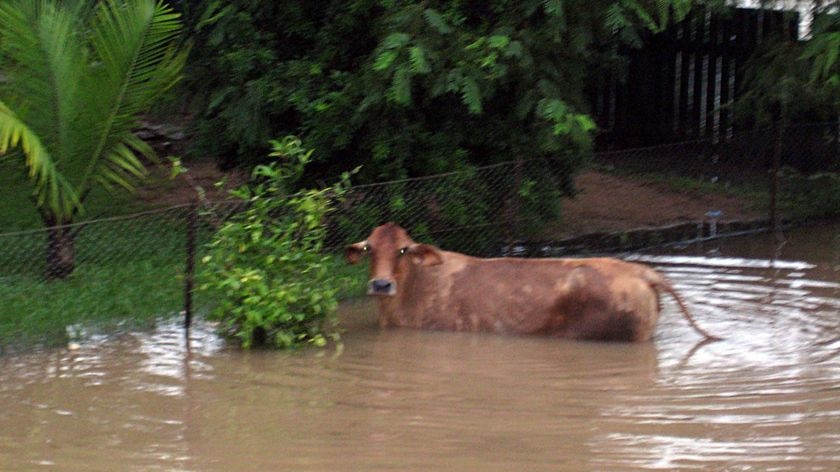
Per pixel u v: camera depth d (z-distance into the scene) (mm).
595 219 15734
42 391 8992
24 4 11625
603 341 10562
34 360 9852
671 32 19094
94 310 10977
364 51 13875
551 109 12609
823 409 8531
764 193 16781
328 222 13211
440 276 11133
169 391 9016
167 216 14547
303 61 13844
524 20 12953
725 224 15578
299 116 13828
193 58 14305
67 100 11898
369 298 12383
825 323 11078
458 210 13414
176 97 14570
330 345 10500
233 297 10500
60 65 11773
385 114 13359
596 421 8289
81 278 11820
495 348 10359
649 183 17453
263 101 13531
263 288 10328
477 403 8734
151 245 13141
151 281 11891
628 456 7598
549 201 14188
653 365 9750
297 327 10570
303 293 10633
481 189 13570
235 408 8594
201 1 14102
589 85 16828
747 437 7945
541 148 13438
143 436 7977
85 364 9750
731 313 11516
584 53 13305
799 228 15836
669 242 14883
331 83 13602
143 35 11977
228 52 13859
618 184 17406
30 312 10703
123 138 12477
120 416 8406
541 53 13062
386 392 9008
